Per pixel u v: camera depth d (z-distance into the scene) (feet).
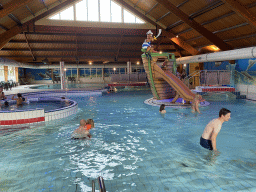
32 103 34.35
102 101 40.24
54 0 49.85
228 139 15.97
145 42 34.83
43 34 60.80
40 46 67.82
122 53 77.10
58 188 9.45
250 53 35.96
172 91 42.09
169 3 43.21
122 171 11.08
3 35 46.29
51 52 71.87
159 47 74.90
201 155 12.95
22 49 67.87
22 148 14.92
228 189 9.01
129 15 66.39
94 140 16.55
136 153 13.69
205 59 49.78
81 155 13.50
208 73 40.32
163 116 25.45
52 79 103.24
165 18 52.85
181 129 19.42
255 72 44.47
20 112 21.72
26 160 12.76
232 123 21.17
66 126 21.18
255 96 41.06
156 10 51.37
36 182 10.03
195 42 56.59
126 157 13.05
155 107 32.32
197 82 70.13
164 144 15.33
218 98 41.86
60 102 35.47
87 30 58.13
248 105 32.91
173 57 39.91
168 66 39.96
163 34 59.67
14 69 89.86
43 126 21.21
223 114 12.66
